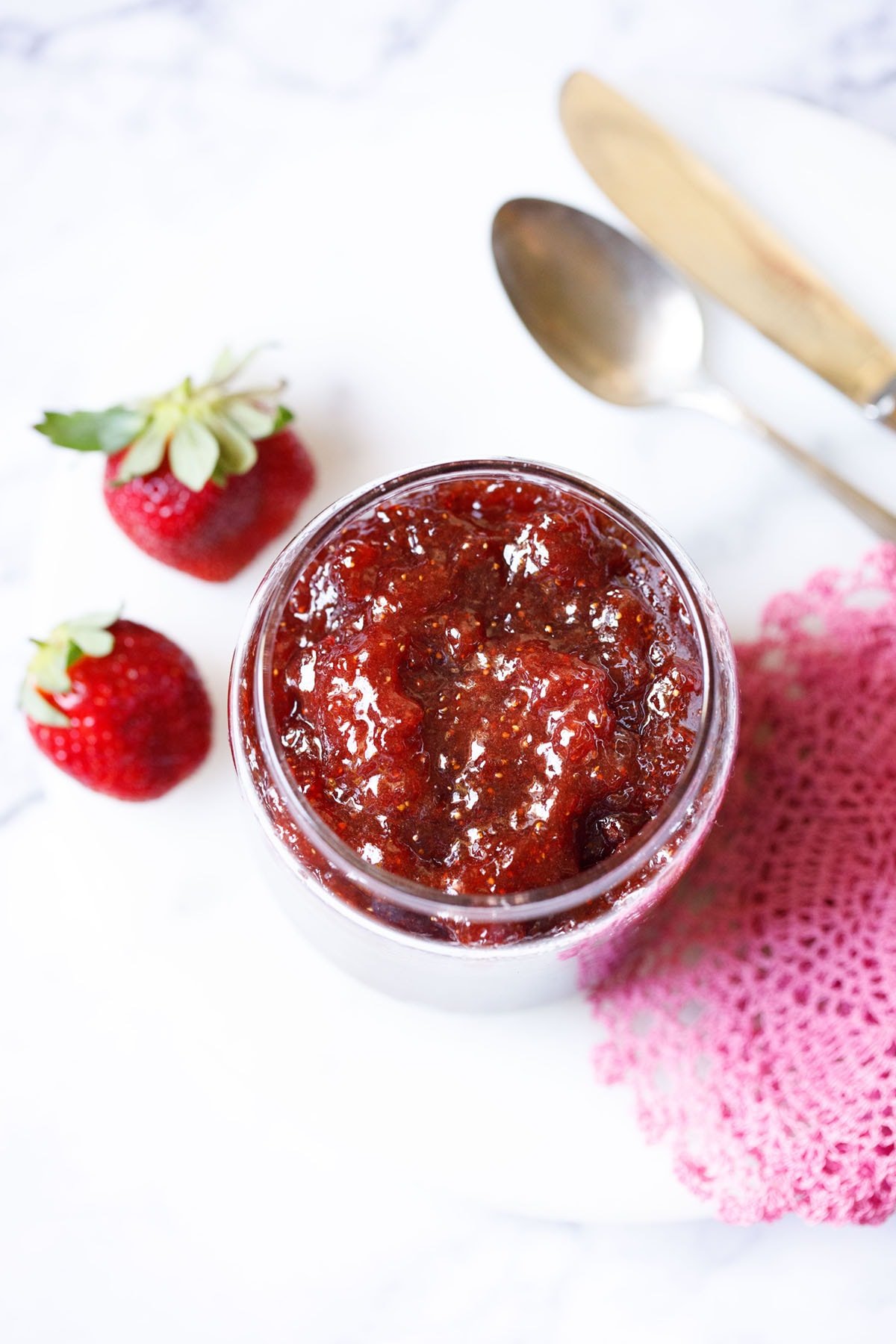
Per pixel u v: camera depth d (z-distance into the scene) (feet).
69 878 1.32
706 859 1.29
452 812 1.11
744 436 1.37
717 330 1.38
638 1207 1.24
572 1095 1.26
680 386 1.37
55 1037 1.37
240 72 1.53
